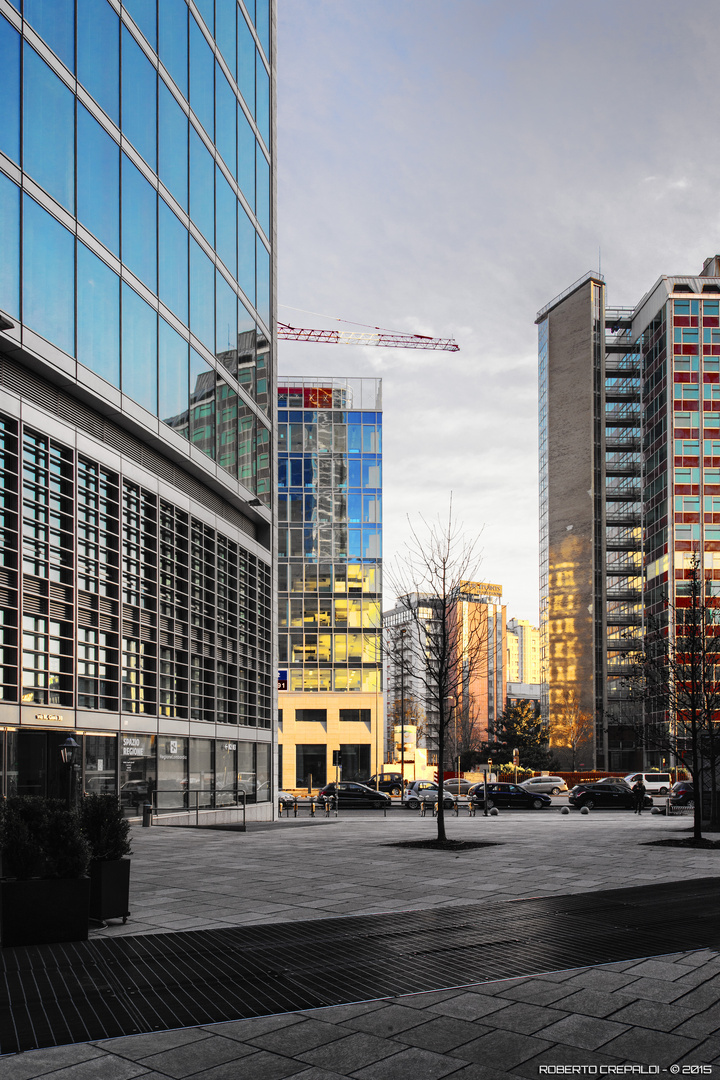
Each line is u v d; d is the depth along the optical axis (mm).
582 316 104188
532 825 30859
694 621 26359
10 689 18766
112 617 23484
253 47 37938
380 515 79312
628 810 46750
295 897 12461
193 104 30141
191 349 29172
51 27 20641
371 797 49594
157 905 11750
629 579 100000
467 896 12633
